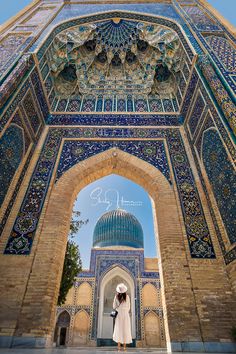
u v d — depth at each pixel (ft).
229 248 12.18
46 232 13.39
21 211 14.25
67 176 16.16
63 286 19.80
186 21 19.90
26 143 16.34
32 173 16.14
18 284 11.59
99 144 18.08
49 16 21.29
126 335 10.46
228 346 10.28
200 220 14.16
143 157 17.42
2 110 13.28
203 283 11.91
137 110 21.03
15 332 10.44
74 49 22.15
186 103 18.75
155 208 15.61
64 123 19.49
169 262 12.64
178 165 16.89
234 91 12.93
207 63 15.39
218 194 13.78
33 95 17.26
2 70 14.87
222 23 19.15
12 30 19.33
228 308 11.21
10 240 13.05
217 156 13.98
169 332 10.87
